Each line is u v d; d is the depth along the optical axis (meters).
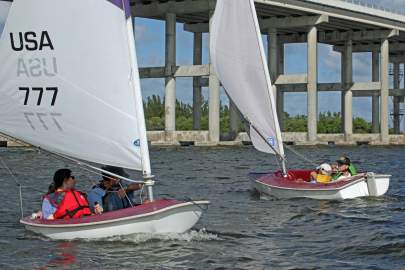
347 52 106.69
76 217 18.48
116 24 18.25
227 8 31.08
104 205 18.78
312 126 93.69
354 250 17.64
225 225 21.59
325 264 16.06
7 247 17.66
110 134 18.30
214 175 43.41
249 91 30.91
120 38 18.20
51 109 18.77
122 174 19.06
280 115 105.75
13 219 23.00
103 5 18.30
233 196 30.59
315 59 94.19
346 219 23.08
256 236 19.64
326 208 25.69
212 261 16.25
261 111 30.69
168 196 31.11
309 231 20.66
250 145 88.50
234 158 62.91
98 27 18.34
